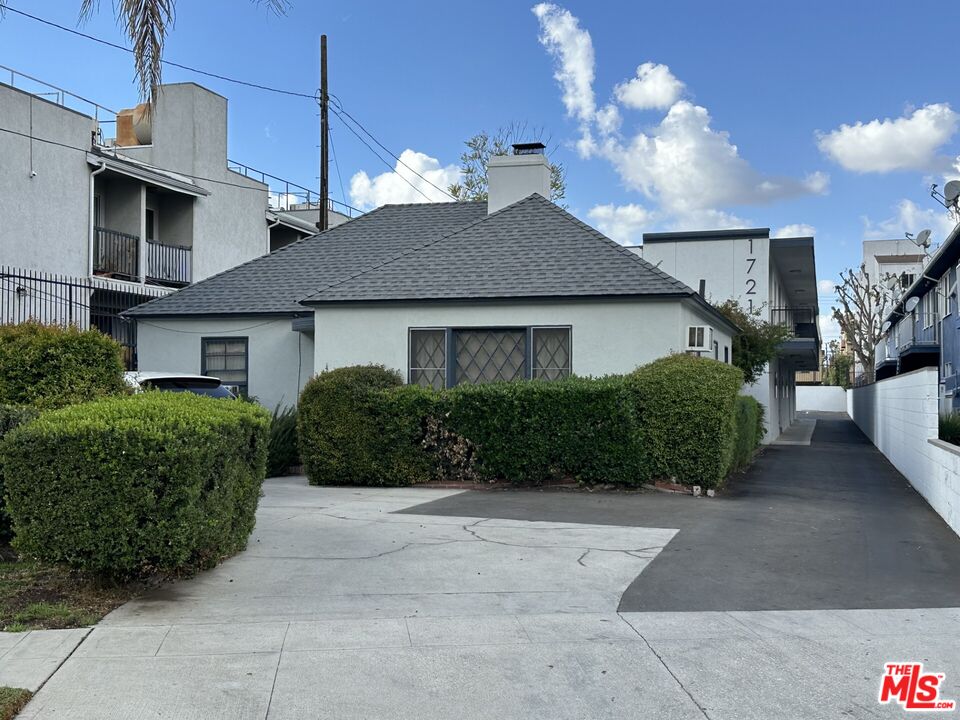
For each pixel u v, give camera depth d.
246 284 19.22
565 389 12.86
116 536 6.30
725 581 7.37
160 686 4.87
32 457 6.29
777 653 5.55
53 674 5.01
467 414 13.26
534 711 4.65
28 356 9.09
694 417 12.48
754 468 17.81
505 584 7.17
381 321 15.45
